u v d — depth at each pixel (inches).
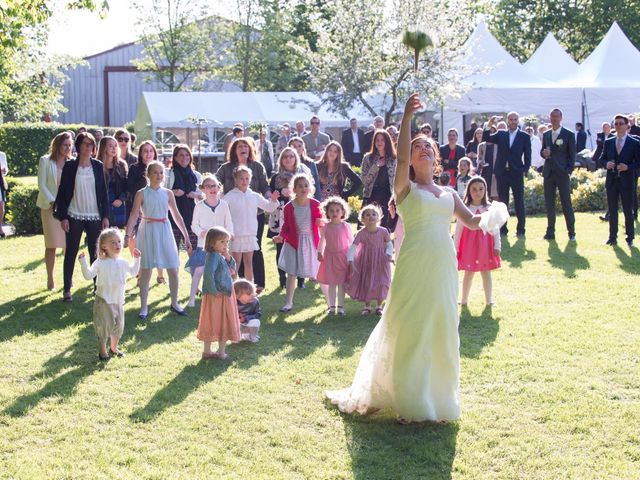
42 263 418.3
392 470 161.8
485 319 286.0
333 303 307.6
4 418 192.9
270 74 1627.7
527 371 223.5
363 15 984.9
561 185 459.8
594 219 560.7
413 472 160.9
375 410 194.5
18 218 543.5
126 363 239.3
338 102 994.1
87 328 282.7
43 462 166.1
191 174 375.2
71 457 169.2
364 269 300.5
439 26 965.2
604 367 225.5
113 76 1883.6
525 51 1979.6
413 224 186.5
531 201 619.2
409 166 187.0
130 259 417.4
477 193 318.3
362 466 164.1
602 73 995.9
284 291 354.3
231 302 243.3
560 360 233.6
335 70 992.2
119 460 166.9
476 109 957.8
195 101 1081.4
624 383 212.4
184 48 1642.5
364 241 301.4
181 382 219.9
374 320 295.7
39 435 182.9
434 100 946.7
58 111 1843.0
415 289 182.9
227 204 320.2
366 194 386.6
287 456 168.7
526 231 506.3
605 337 256.7
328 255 302.8
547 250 429.7
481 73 977.5
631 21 1830.7
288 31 1695.4
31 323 289.6
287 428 185.3
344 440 178.1
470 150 605.9
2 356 247.4
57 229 345.1
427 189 189.6
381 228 303.1
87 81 1876.2
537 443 173.6
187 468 163.3
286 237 313.1
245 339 264.4
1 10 388.2
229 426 186.7
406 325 183.3
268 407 199.8
